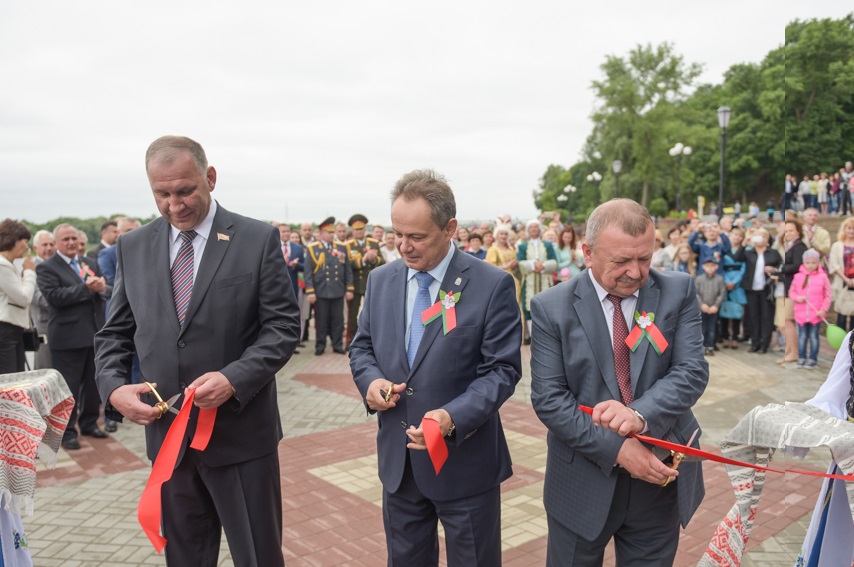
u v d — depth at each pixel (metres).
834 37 55.09
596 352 2.17
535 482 4.63
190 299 2.47
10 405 2.16
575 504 2.24
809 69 56.25
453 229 2.36
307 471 4.94
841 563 2.21
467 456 2.36
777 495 4.33
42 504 4.36
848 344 2.23
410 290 2.48
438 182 2.29
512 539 3.76
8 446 2.15
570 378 2.22
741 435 2.12
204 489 2.61
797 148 54.31
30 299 5.48
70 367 5.58
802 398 6.86
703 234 9.95
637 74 54.97
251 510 2.59
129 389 2.38
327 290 10.01
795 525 3.89
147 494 2.19
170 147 2.34
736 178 58.81
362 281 10.80
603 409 1.99
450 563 2.45
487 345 2.36
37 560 3.57
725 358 9.09
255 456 2.58
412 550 2.47
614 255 2.00
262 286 2.57
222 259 2.52
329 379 8.38
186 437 2.49
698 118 58.03
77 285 5.53
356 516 4.10
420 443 2.14
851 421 2.18
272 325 2.56
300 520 4.05
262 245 2.59
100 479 4.84
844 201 23.23
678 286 2.24
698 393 2.12
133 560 3.57
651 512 2.21
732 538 2.16
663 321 2.17
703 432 5.79
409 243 2.27
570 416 2.13
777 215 32.41
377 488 4.57
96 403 5.86
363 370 2.47
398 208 2.25
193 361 2.46
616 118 53.62
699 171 60.19
